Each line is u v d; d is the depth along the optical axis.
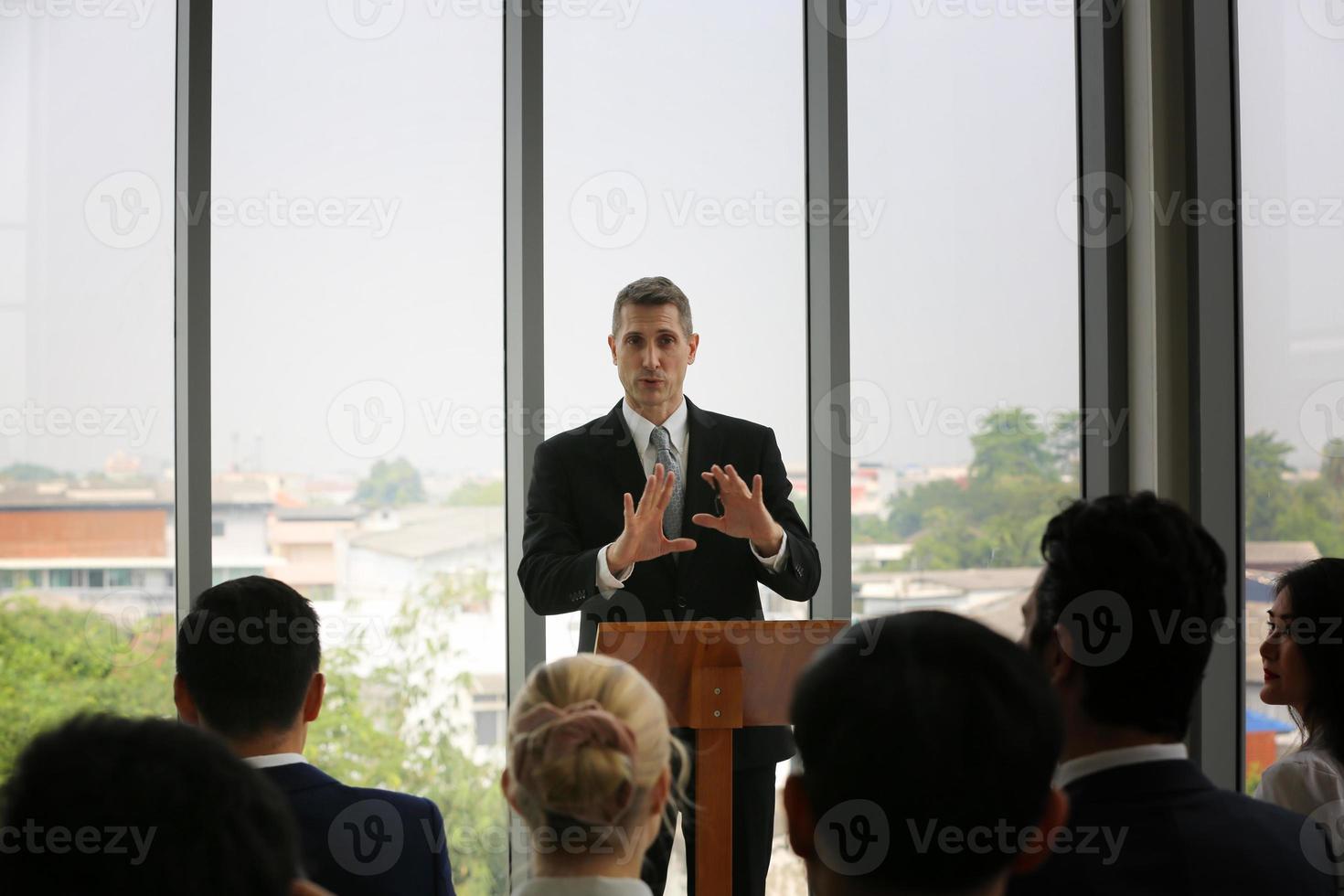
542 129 3.35
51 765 0.69
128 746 0.70
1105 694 1.22
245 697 1.60
